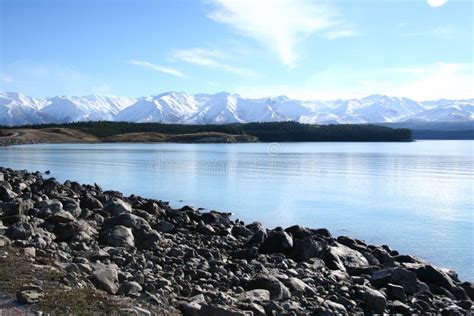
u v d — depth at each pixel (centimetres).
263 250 2323
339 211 4419
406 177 8119
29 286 1169
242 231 2892
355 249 2550
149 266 1752
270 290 1536
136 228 2300
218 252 2183
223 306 1223
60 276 1309
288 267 2056
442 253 2827
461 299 1862
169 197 5281
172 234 2697
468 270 2462
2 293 1149
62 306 1088
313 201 5069
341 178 7819
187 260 1972
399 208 4653
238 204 4794
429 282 1964
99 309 1105
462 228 3625
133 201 4006
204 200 5066
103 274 1374
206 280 1653
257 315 1289
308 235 2650
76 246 1922
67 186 4347
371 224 3775
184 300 1347
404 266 2122
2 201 2916
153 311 1178
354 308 1525
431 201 5212
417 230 3544
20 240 1783
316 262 2133
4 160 11356
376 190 6200
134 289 1346
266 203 4884
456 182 7344
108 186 6303
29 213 2508
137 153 15750
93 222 2502
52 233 2120
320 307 1412
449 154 17200
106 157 13175
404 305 1595
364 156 15112
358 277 1922
